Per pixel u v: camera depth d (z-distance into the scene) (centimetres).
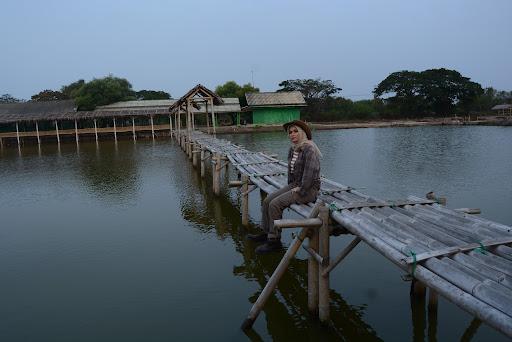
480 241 376
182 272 646
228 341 466
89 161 2136
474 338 456
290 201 552
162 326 497
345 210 489
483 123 4241
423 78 5616
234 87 5647
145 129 3622
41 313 538
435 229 414
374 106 6025
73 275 653
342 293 558
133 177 1550
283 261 475
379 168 1573
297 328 487
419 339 457
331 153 2091
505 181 1248
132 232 857
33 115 3562
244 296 564
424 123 4497
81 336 483
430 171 1470
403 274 609
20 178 1661
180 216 965
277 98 4566
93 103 4219
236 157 1215
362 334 470
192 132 2858
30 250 777
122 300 564
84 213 1036
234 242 775
